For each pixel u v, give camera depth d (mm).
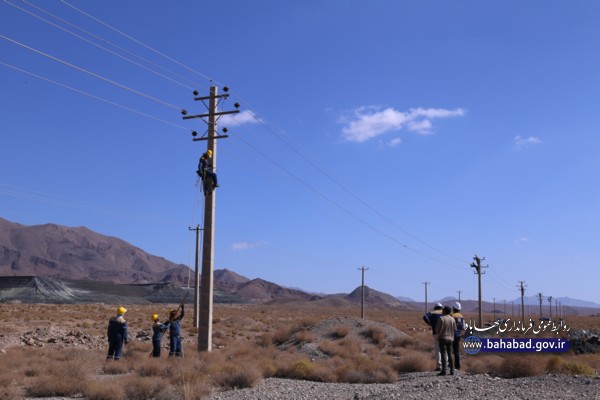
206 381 17141
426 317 19094
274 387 16891
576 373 18453
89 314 85688
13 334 40062
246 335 53125
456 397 13375
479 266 67562
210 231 27328
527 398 12961
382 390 15500
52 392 16172
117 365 22062
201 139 28344
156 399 14836
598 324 107000
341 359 26469
